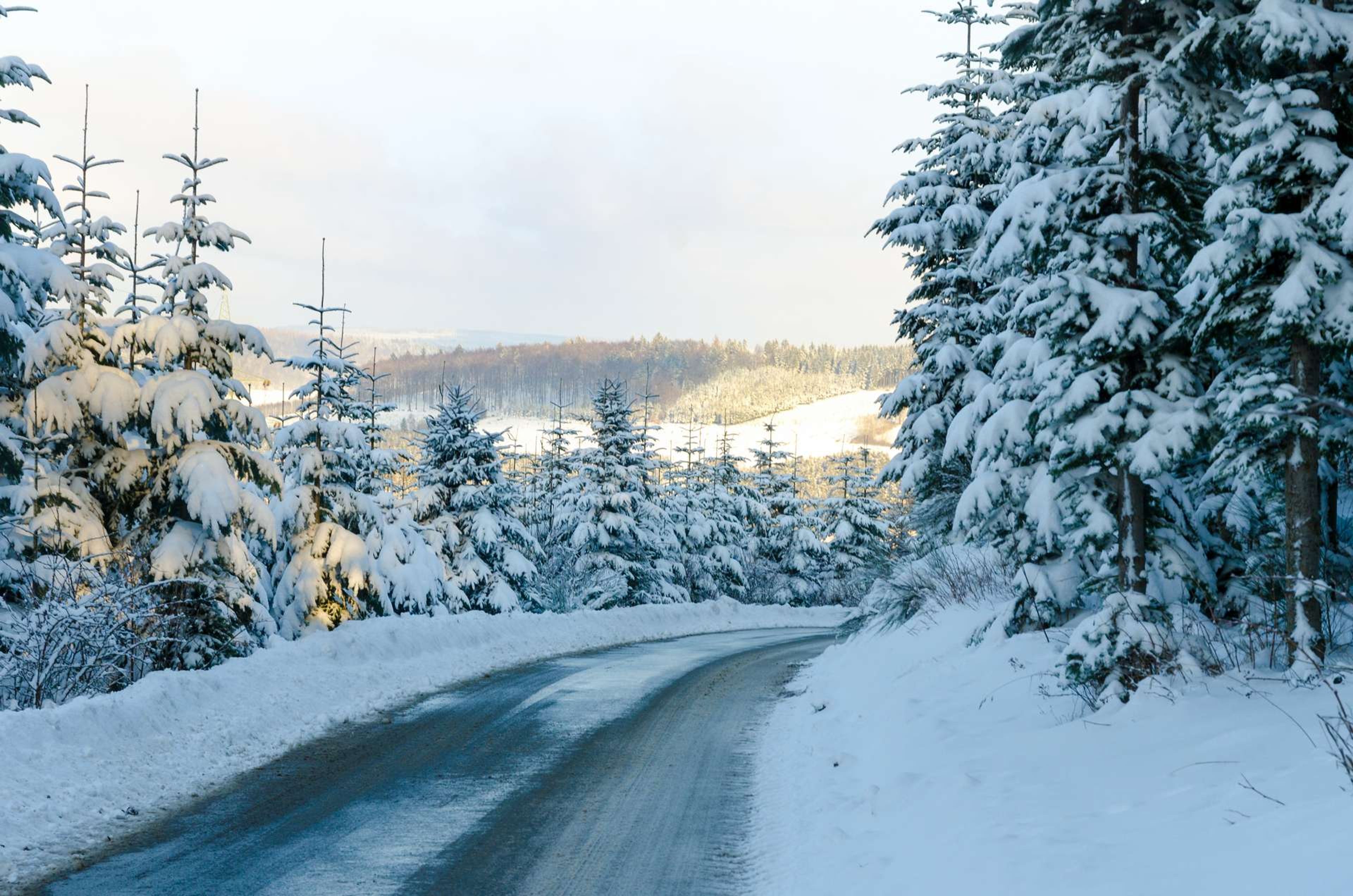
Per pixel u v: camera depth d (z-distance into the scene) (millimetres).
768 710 14594
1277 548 11773
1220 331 9648
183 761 9539
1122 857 5461
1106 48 11133
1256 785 6168
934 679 12750
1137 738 8125
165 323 15305
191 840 7316
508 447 51906
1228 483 11070
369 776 9609
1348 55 8844
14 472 14648
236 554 15305
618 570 40344
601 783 9578
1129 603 9664
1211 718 8156
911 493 22219
